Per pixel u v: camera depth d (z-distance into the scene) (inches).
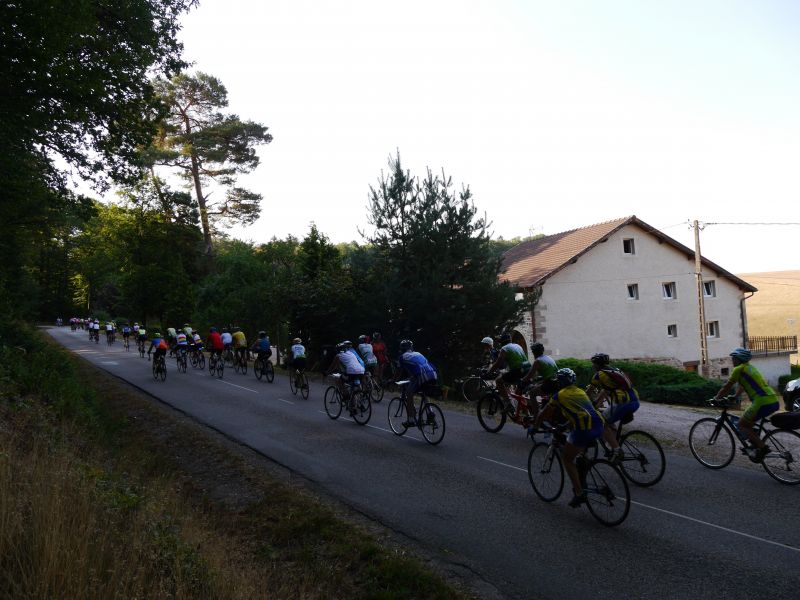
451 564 210.2
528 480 306.5
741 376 302.2
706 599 176.9
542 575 198.5
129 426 477.1
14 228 784.9
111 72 521.0
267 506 278.7
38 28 418.3
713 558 205.0
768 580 187.5
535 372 381.1
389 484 305.6
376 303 745.0
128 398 616.1
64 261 3329.2
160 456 380.8
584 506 264.1
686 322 1220.5
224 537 228.2
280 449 387.5
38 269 3193.9
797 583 185.0
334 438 418.0
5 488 161.6
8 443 231.3
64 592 127.3
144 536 170.2
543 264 1165.1
